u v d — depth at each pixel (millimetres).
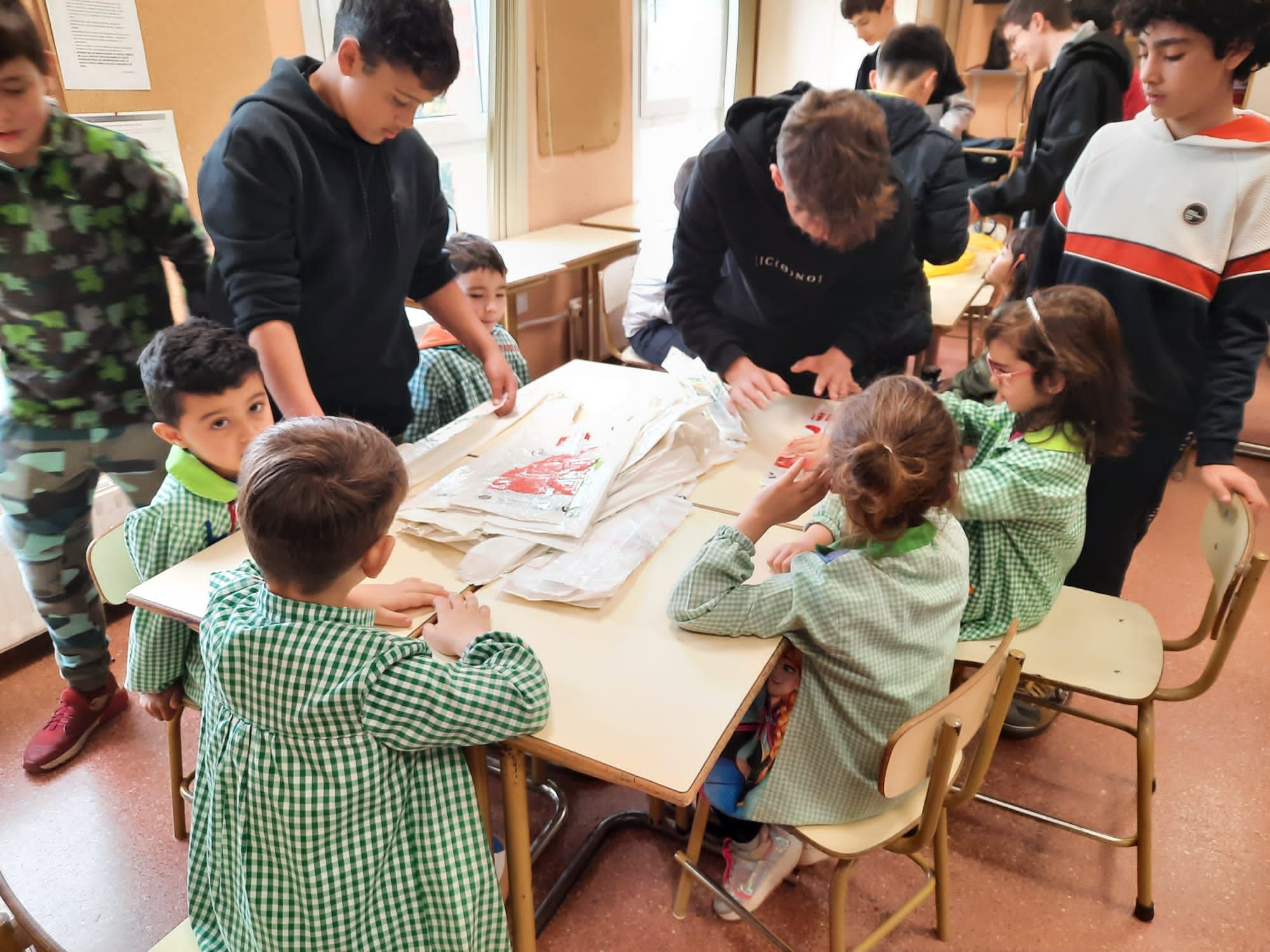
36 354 1626
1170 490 3156
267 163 1362
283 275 1425
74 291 1598
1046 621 1613
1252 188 1519
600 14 3568
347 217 1523
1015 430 1562
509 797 1115
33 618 2164
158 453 1836
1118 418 1480
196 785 1103
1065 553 1556
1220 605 1445
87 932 1576
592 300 3791
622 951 1546
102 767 1944
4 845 1747
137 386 1748
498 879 1147
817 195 1405
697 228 1838
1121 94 2629
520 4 3088
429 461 1565
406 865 1012
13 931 861
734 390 1727
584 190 3832
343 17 1321
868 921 1594
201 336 1318
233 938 1027
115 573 1381
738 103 1716
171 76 2057
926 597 1195
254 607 1003
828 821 1245
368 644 945
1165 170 1594
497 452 1586
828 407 1860
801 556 1202
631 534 1351
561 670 1077
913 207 1851
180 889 1659
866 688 1186
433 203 1728
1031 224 3041
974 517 1477
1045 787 1895
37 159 1479
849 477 1114
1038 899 1644
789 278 1812
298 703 923
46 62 1427
